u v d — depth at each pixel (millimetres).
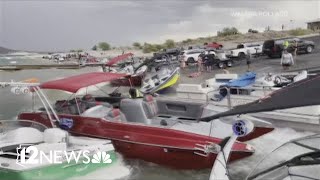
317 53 31922
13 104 17641
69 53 77875
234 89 14000
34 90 10789
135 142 9484
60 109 11141
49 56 80125
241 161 8703
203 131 9352
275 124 11688
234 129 7078
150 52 77250
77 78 11227
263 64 29094
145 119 10352
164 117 10984
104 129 10023
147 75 22922
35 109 12461
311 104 5160
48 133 9156
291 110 11547
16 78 29953
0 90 22234
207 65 29172
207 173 8883
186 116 10734
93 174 9031
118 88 17641
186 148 8727
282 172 6418
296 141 6812
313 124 11227
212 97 14523
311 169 6477
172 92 20906
